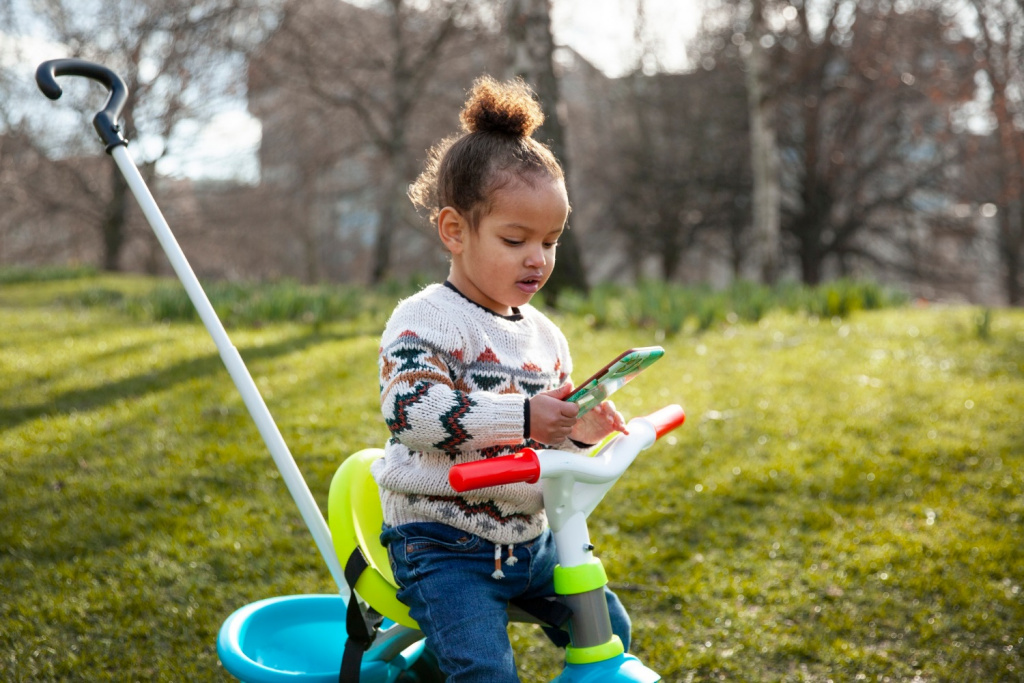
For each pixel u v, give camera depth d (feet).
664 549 9.54
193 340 18.98
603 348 18.83
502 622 4.85
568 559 4.85
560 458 4.68
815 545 9.60
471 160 5.09
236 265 73.26
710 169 59.16
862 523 10.09
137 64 46.50
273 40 45.32
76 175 55.52
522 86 5.49
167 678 7.04
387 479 5.08
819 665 7.52
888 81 42.91
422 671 5.77
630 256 66.74
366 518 5.47
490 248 5.06
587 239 67.46
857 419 13.60
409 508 5.06
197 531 9.57
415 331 4.97
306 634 6.07
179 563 8.92
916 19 41.16
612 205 63.36
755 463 11.85
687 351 18.67
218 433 12.56
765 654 7.66
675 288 26.81
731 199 58.90
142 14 45.11
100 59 46.55
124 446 11.94
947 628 7.97
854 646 7.75
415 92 47.91
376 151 58.85
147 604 8.09
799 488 11.07
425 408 4.70
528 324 5.52
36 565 8.72
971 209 56.29
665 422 5.55
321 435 12.64
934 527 9.92
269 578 8.77
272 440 6.05
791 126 55.62
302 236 70.85
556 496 4.80
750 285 27.45
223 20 42.86
